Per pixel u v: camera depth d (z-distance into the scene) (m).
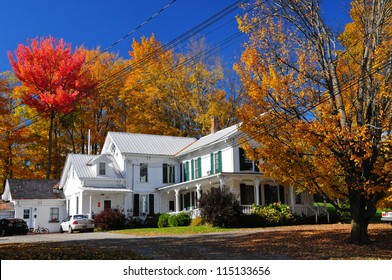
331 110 16.80
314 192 17.83
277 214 29.31
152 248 17.03
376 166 15.54
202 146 35.88
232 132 32.56
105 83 48.69
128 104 51.31
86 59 49.53
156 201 39.00
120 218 33.69
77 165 38.19
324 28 17.34
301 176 17.52
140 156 39.03
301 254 15.09
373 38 16.67
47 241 21.89
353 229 17.78
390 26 16.66
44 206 38.91
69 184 39.34
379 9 16.53
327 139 15.77
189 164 38.78
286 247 16.97
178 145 42.53
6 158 46.53
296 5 17.20
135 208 37.75
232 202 28.17
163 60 49.56
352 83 16.91
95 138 51.12
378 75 16.47
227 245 17.95
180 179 40.12
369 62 16.42
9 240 23.69
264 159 18.39
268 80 17.00
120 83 49.69
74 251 15.19
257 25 17.38
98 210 36.91
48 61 43.44
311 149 17.77
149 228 32.09
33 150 48.81
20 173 46.44
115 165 39.56
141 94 50.50
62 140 51.03
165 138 43.16
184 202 38.66
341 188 18.44
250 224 28.05
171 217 33.28
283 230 23.73
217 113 48.50
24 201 38.00
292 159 17.41
